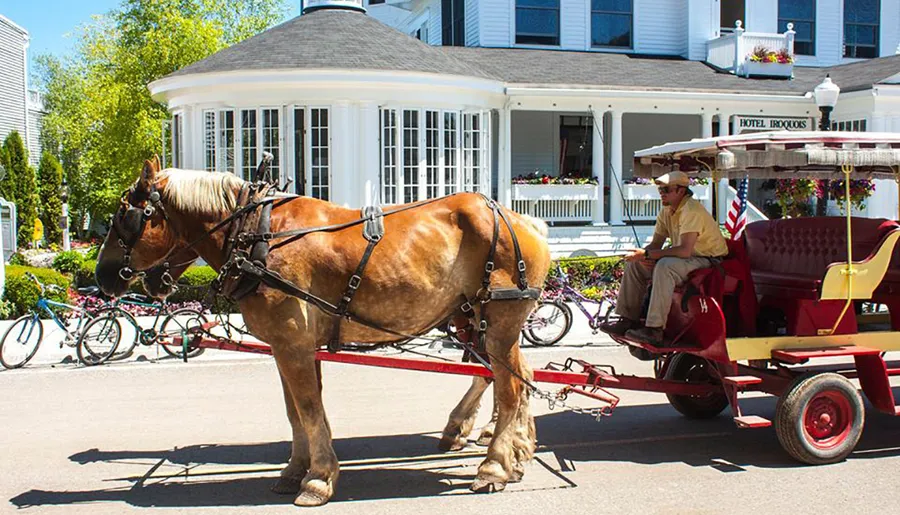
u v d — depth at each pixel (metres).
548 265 6.26
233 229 5.70
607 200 22.78
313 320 5.60
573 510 5.44
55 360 11.02
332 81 15.53
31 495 5.77
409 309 5.74
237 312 14.38
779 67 21.56
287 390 5.93
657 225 7.57
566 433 7.47
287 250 5.54
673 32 23.83
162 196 5.77
